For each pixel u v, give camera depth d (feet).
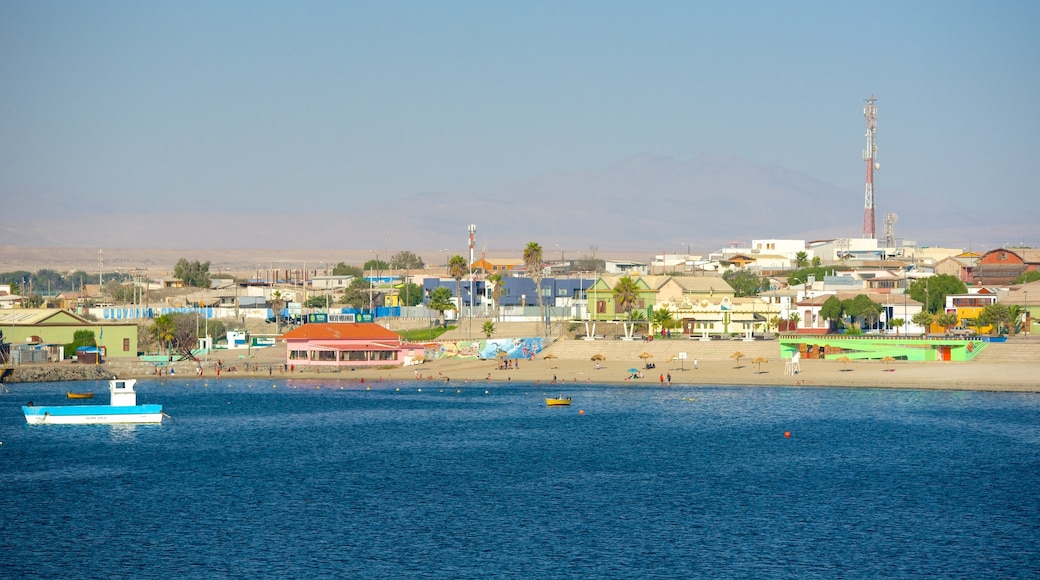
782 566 294.66
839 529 331.77
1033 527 333.01
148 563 299.99
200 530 333.83
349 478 412.36
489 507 361.92
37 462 449.48
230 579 285.84
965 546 312.71
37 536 327.88
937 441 487.61
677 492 384.06
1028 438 492.54
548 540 320.09
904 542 317.01
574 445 489.26
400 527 335.88
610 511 355.56
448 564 297.33
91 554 309.01
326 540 321.11
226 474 421.59
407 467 435.53
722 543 316.60
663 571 290.97
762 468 428.56
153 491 389.80
